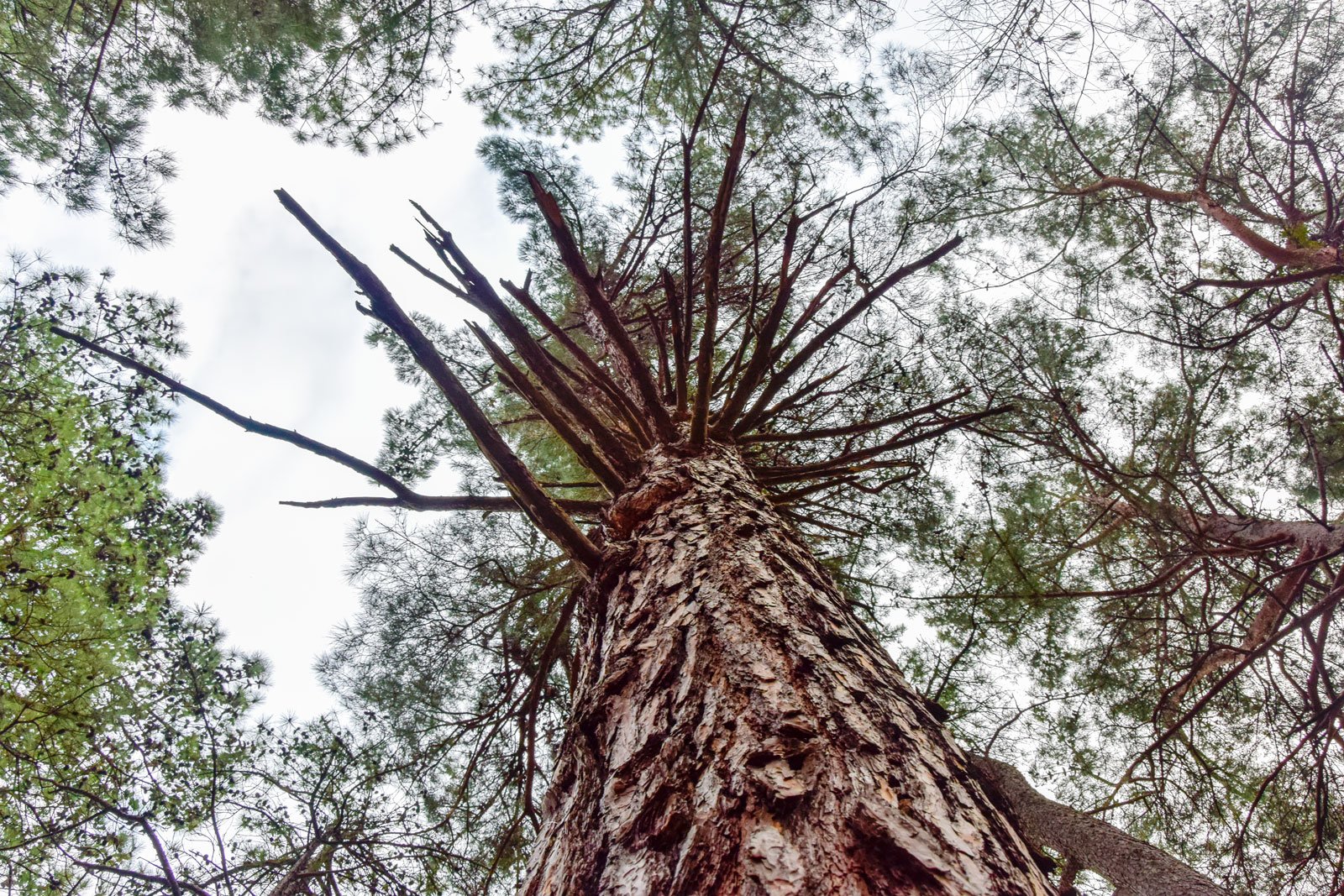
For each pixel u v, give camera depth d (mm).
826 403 4527
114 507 5305
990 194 5613
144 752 4512
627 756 1124
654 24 5918
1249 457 4699
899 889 768
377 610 4406
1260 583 3973
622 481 2564
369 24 5109
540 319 2732
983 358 4723
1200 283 4348
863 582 4430
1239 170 5422
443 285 2121
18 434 5055
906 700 1257
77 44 5141
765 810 883
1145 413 4699
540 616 4332
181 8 4965
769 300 4961
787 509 3807
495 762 4426
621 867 900
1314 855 3797
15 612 4723
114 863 4195
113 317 5285
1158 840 4562
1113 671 4645
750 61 5551
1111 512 4586
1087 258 5621
